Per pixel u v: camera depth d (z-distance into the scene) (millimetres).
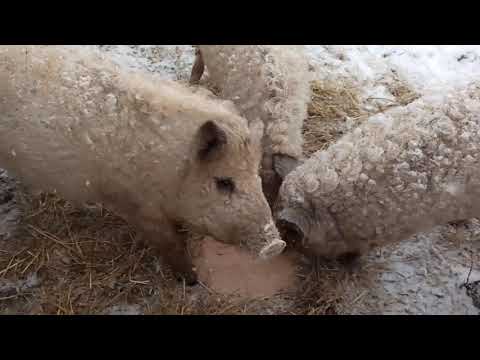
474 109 995
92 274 1122
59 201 1230
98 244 1169
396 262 1190
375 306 1117
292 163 1045
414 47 1639
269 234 880
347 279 1143
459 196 1008
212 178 861
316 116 1448
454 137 977
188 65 1571
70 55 972
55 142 939
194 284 1129
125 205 986
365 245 1077
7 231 1180
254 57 1201
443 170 979
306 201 1015
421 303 1127
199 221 927
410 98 1510
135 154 895
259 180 883
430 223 1054
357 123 1438
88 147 920
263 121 1104
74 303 1085
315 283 1130
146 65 1554
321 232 1034
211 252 1178
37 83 931
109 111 905
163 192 915
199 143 821
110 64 998
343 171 1003
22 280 1112
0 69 939
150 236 1030
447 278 1168
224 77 1248
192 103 898
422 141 986
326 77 1553
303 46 1468
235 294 1118
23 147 968
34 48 972
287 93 1150
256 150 868
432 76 1569
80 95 919
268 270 1153
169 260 1088
